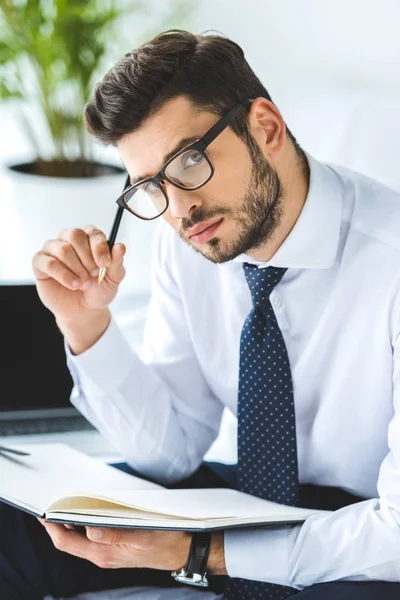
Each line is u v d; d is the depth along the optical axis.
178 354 1.91
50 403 2.25
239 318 1.80
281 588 1.67
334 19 3.24
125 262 3.49
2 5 3.32
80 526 1.61
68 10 3.29
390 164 2.58
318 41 3.31
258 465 1.74
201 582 1.54
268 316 1.70
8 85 3.53
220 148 1.50
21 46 3.36
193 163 1.49
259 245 1.62
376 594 1.46
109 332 1.82
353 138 2.75
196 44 1.55
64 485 1.61
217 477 1.94
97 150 3.97
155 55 1.51
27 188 3.39
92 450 2.13
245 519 1.45
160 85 1.49
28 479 1.62
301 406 1.75
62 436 2.18
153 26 3.89
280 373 1.70
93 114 1.55
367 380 1.67
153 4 3.88
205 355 1.85
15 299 2.24
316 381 1.72
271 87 3.50
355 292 1.66
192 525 1.41
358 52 3.19
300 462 1.82
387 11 3.07
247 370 1.72
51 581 1.73
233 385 1.85
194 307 1.84
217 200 1.52
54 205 3.39
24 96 3.48
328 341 1.69
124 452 1.89
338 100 2.97
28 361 2.25
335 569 1.50
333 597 1.46
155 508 1.46
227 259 1.58
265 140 1.57
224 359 1.84
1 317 2.23
